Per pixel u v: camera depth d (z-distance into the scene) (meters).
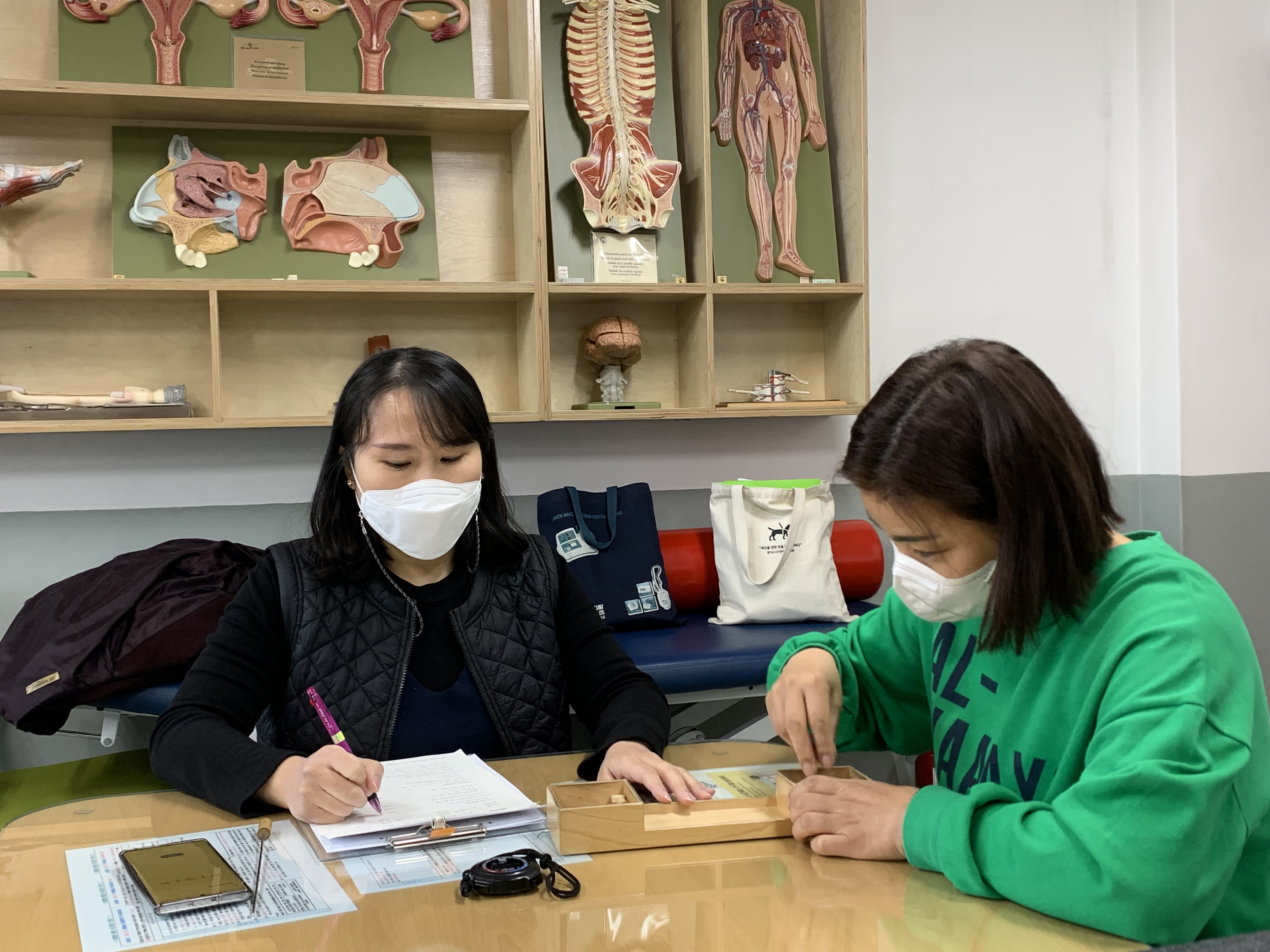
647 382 2.94
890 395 0.97
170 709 1.36
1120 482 3.35
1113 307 3.33
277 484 2.70
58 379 2.55
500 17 2.82
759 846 1.04
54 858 1.02
